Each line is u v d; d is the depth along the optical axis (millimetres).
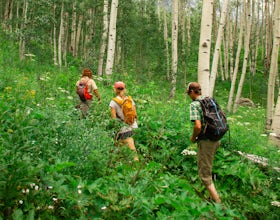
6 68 12617
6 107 4879
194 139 5199
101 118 6164
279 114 9227
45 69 16500
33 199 3438
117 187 3982
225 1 14484
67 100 8445
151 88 10398
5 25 26781
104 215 3635
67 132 4801
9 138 3672
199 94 5258
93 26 26406
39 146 4188
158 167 5418
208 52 9172
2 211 3270
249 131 9391
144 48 29266
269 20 33312
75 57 30578
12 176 3230
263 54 37906
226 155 6484
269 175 6355
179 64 28781
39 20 19516
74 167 4270
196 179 6004
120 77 13844
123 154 5188
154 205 3965
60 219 3523
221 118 5125
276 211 5309
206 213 4023
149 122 7160
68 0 23438
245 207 5445
